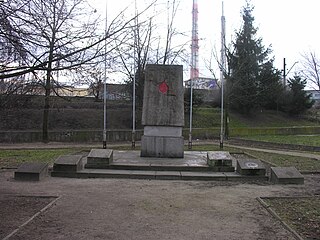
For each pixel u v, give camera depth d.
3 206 8.92
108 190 11.11
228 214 8.64
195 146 26.55
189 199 10.09
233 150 23.80
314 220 7.99
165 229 7.45
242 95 42.44
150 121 16.73
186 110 40.00
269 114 47.81
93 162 14.26
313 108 55.50
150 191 11.05
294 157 19.95
